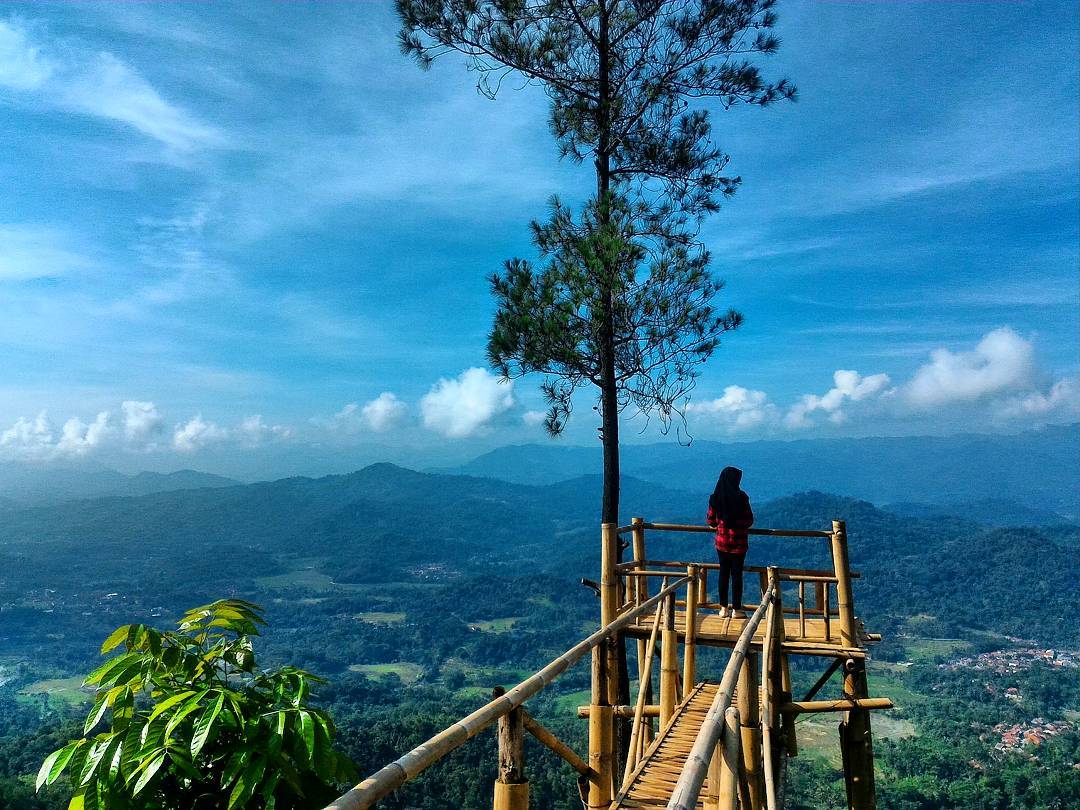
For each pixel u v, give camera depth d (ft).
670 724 20.10
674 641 21.20
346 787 8.86
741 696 15.12
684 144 34.19
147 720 7.98
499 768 8.78
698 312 32.19
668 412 33.19
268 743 7.79
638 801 15.15
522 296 31.76
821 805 214.28
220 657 9.07
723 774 8.01
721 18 33.17
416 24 33.37
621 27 34.17
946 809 243.60
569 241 33.40
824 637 25.23
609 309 32.17
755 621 14.82
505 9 33.09
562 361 32.19
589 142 34.47
